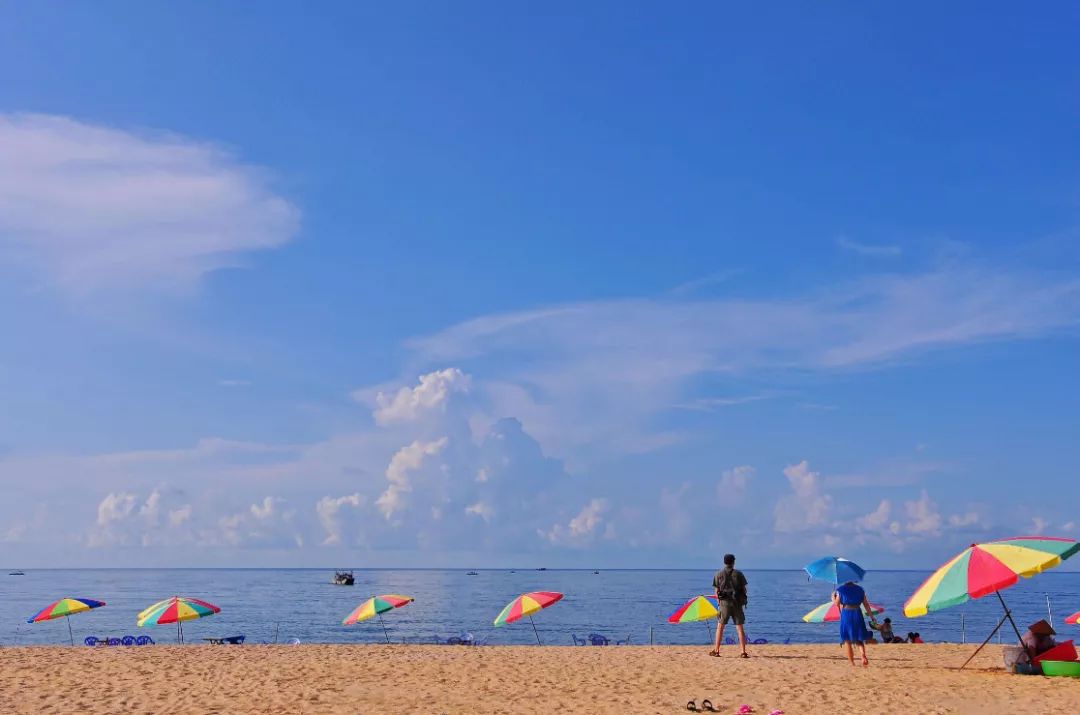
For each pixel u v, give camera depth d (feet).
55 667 55.88
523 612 79.46
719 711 38.58
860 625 53.78
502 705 40.63
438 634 167.84
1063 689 41.83
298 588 492.95
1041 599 346.74
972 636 147.43
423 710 39.45
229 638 91.71
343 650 71.77
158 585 570.05
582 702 41.16
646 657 62.13
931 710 37.37
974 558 47.62
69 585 578.66
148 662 59.41
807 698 40.81
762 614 238.07
